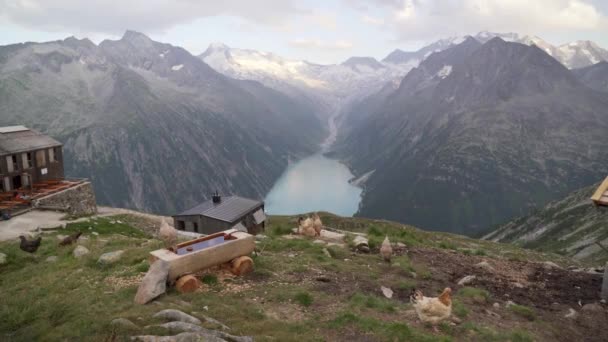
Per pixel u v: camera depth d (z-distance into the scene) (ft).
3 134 217.36
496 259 97.66
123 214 221.46
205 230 179.01
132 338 38.81
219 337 39.40
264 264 68.90
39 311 49.49
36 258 85.76
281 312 51.39
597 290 75.87
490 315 58.95
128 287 55.57
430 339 45.42
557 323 59.52
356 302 56.18
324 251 84.12
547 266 93.35
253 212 191.01
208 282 58.59
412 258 89.15
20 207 179.42
